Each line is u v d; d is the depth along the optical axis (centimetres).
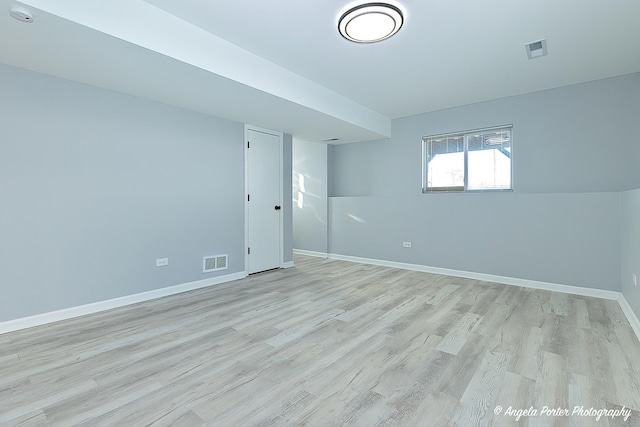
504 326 259
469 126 446
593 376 183
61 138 275
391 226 517
